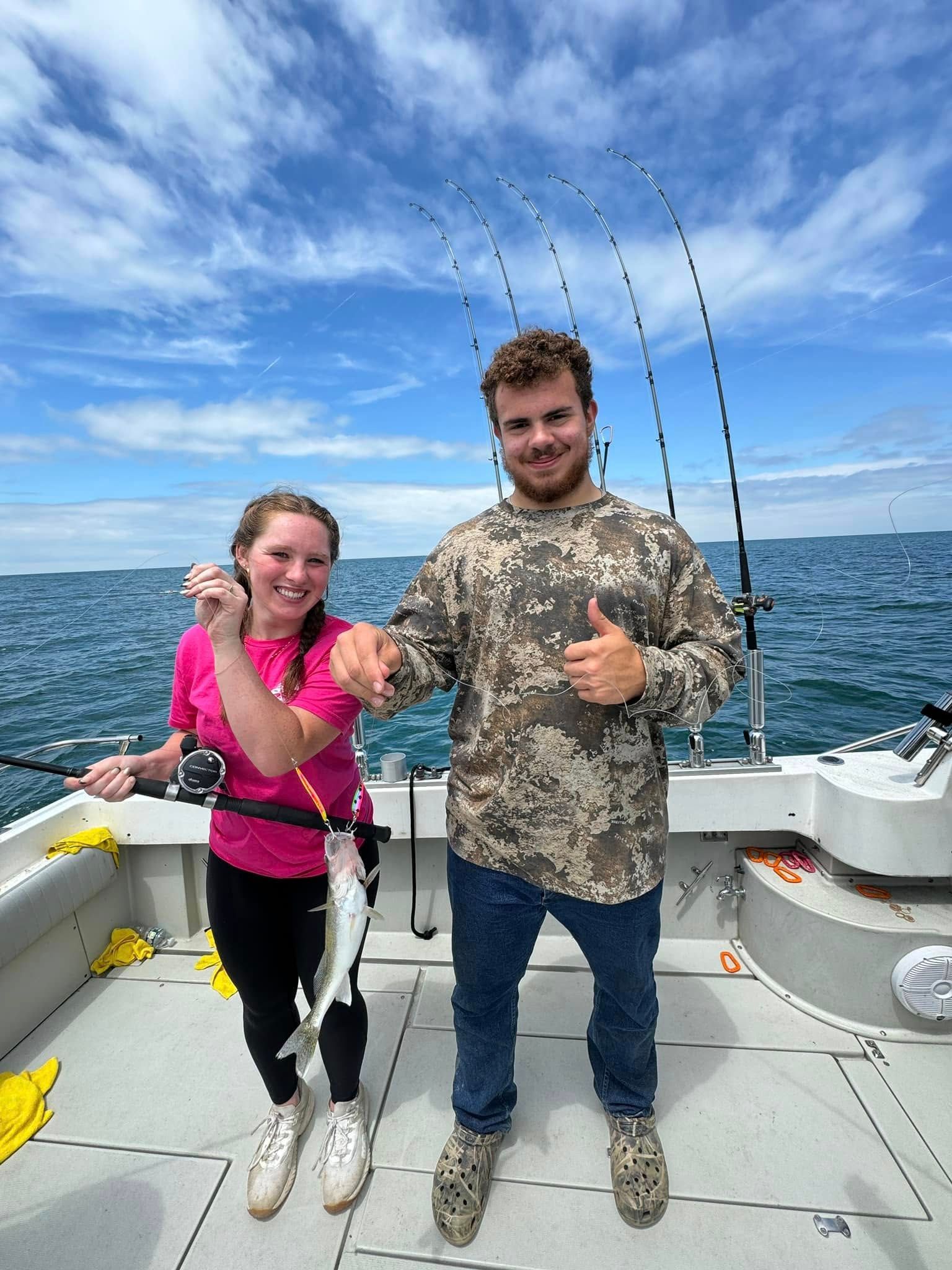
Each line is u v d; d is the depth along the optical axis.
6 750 5.35
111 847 2.49
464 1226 1.45
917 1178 1.55
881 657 4.79
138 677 6.37
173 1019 2.20
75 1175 1.67
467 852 1.39
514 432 1.27
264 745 1.23
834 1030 2.00
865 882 2.13
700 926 2.44
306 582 1.39
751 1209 1.50
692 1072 1.88
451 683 1.44
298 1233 1.51
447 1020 2.15
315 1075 1.98
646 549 1.27
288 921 1.56
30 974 2.17
